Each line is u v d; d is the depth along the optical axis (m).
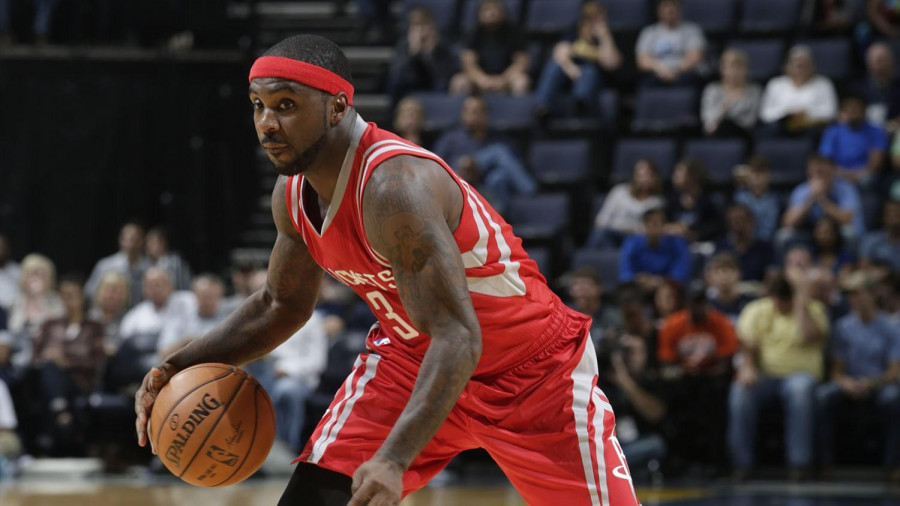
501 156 17.38
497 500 11.11
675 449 13.96
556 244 16.58
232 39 20.61
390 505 3.82
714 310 14.12
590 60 19.36
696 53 19.31
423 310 4.08
